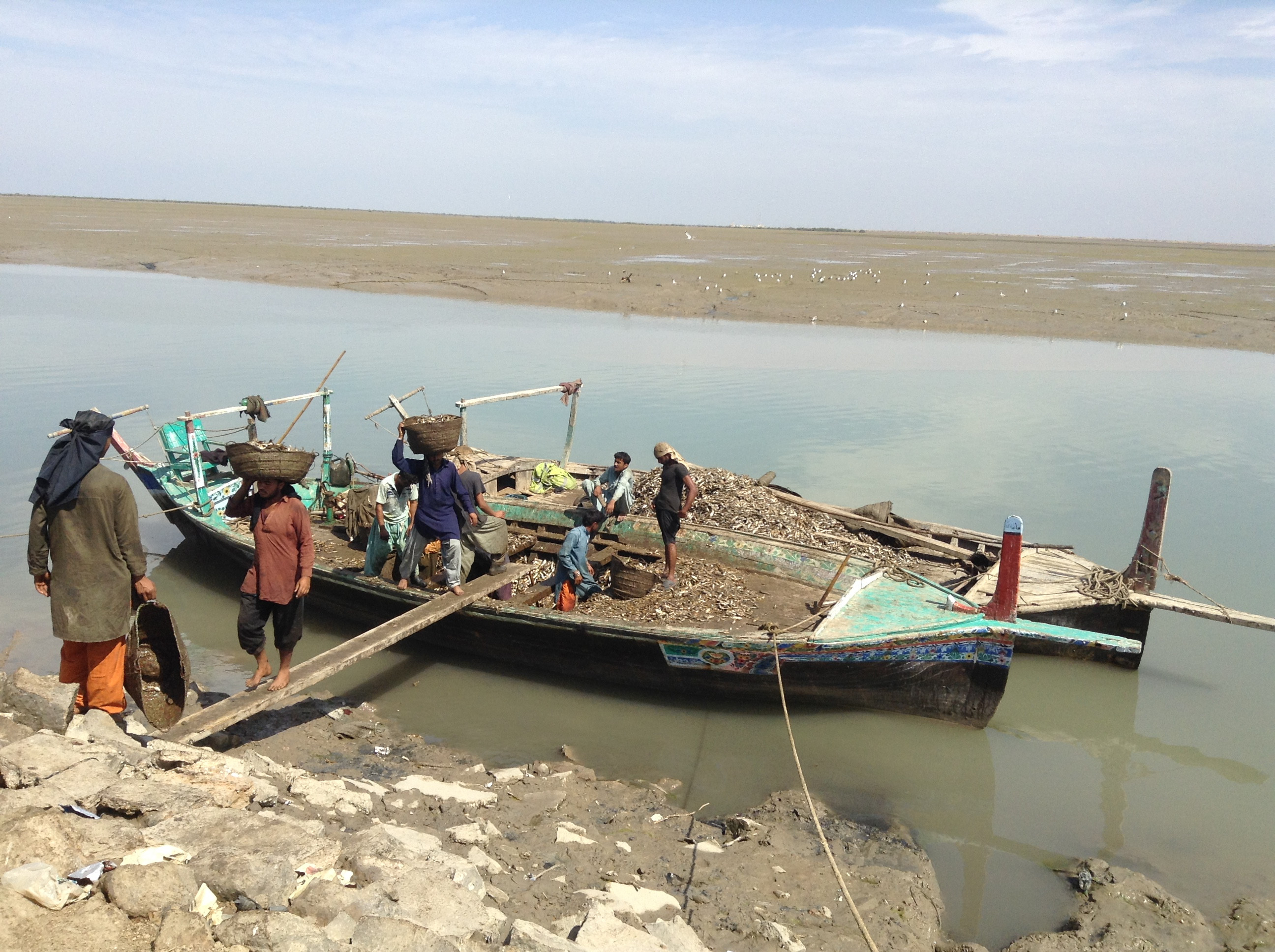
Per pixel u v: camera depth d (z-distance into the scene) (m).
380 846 4.93
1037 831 7.22
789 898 5.85
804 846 6.70
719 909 5.51
